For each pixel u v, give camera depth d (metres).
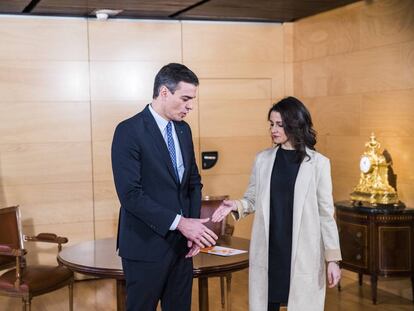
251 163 6.80
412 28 5.18
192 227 2.93
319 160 3.21
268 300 3.24
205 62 6.57
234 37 6.65
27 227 6.09
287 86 6.86
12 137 6.02
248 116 6.76
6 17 5.93
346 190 6.08
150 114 3.07
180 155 3.14
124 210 3.10
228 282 4.51
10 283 4.40
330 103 6.25
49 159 6.13
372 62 5.65
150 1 5.46
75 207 6.23
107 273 3.51
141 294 3.05
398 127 5.39
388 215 5.11
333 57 6.17
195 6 5.79
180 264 3.13
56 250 6.15
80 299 5.64
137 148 2.97
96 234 6.30
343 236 5.46
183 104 3.02
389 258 5.13
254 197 3.41
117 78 6.28
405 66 5.28
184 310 3.19
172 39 6.44
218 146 6.68
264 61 6.77
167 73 3.00
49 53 6.07
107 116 6.27
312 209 3.17
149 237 3.02
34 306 5.41
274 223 3.23
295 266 3.14
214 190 6.69
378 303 5.26
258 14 6.34
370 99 5.70
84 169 6.23
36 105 6.06
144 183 3.03
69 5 5.60
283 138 3.25
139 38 6.32
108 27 6.22
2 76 5.96
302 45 6.67
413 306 5.16
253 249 3.27
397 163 5.41
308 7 5.99
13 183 6.04
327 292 5.61
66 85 6.13
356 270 5.32
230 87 6.68
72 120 6.17
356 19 5.82
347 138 6.04
